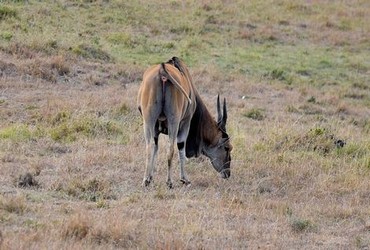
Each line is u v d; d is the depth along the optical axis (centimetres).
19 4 7975
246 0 9956
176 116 3762
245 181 4069
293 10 9862
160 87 3716
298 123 5800
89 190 3566
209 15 8956
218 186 3931
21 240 2702
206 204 3522
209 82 6794
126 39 7656
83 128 4797
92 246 2772
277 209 3516
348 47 8838
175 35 8238
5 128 4644
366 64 8262
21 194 3334
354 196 3891
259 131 5372
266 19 9319
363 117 6494
